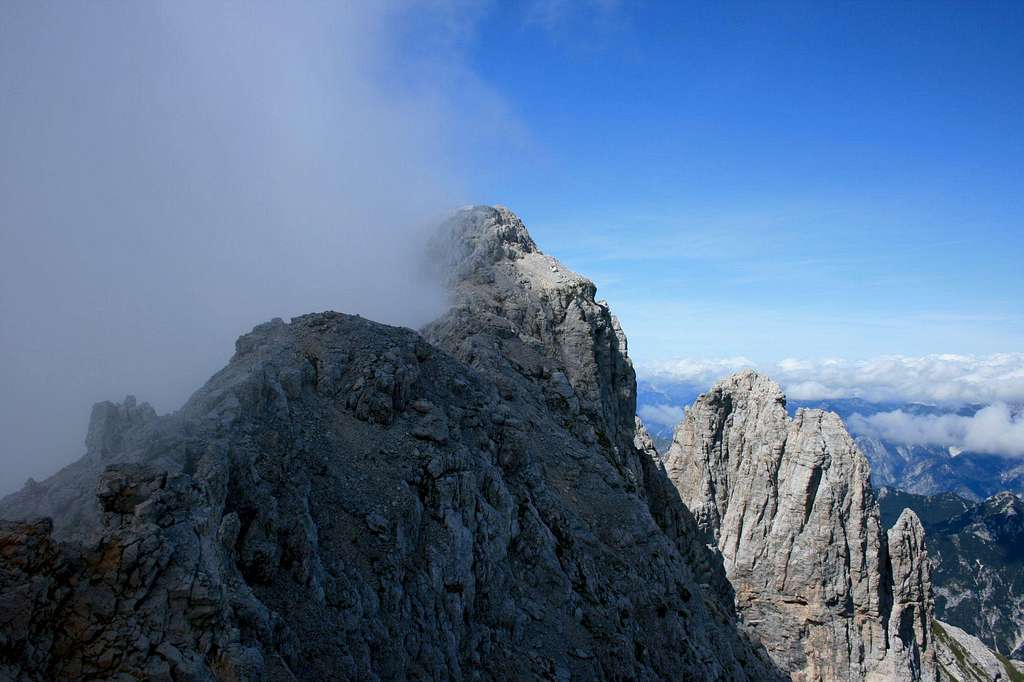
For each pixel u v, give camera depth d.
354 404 48.72
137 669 23.44
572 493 68.06
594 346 103.00
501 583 47.41
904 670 130.88
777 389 151.00
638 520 69.00
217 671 24.80
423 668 37.12
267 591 32.09
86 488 37.19
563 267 114.50
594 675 47.62
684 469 153.75
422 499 45.03
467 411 57.50
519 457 60.03
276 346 51.59
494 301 98.44
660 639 59.69
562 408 83.56
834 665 131.50
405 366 52.84
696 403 154.88
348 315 58.97
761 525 142.25
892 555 136.75
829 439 141.38
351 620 34.19
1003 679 170.88
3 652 21.91
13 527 24.03
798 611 135.62
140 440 36.25
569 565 55.72
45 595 23.38
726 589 116.75
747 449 149.00
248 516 33.81
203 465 32.47
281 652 29.20
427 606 40.12
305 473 40.34
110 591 24.89
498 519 49.50
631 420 114.56
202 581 26.12
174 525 27.61
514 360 85.38
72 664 23.17
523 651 45.75
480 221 112.94
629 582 60.72
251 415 40.41
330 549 37.53
